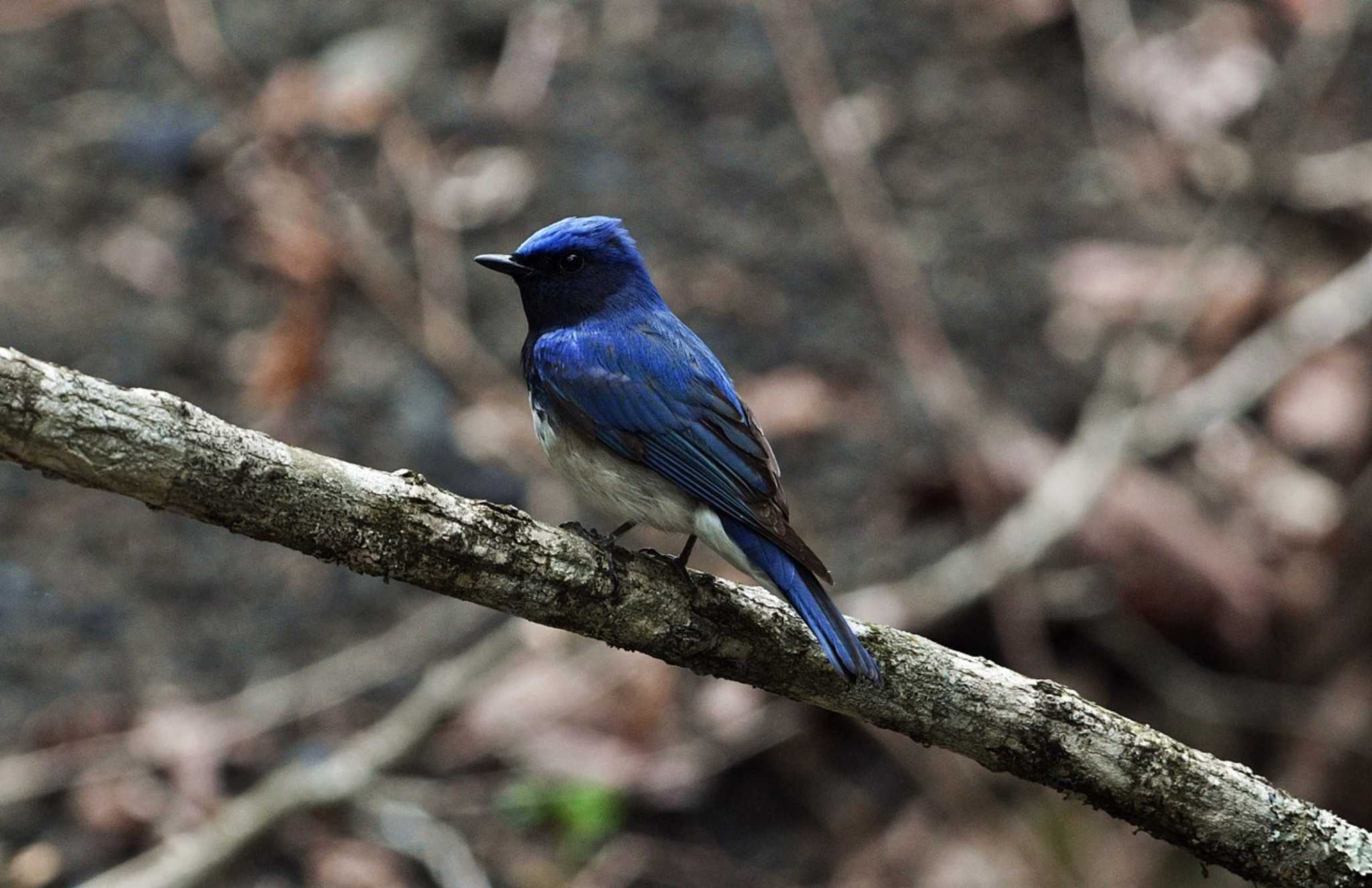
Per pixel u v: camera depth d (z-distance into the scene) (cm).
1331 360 1375
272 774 1109
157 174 1437
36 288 1330
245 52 1545
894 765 1179
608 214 1449
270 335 1337
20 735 1100
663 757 1148
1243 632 1215
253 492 588
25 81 1511
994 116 1595
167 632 1177
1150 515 1235
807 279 1430
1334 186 1502
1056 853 1149
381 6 1611
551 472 1274
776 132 1541
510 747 1137
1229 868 699
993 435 1303
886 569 1249
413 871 1073
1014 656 1193
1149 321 1400
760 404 1339
